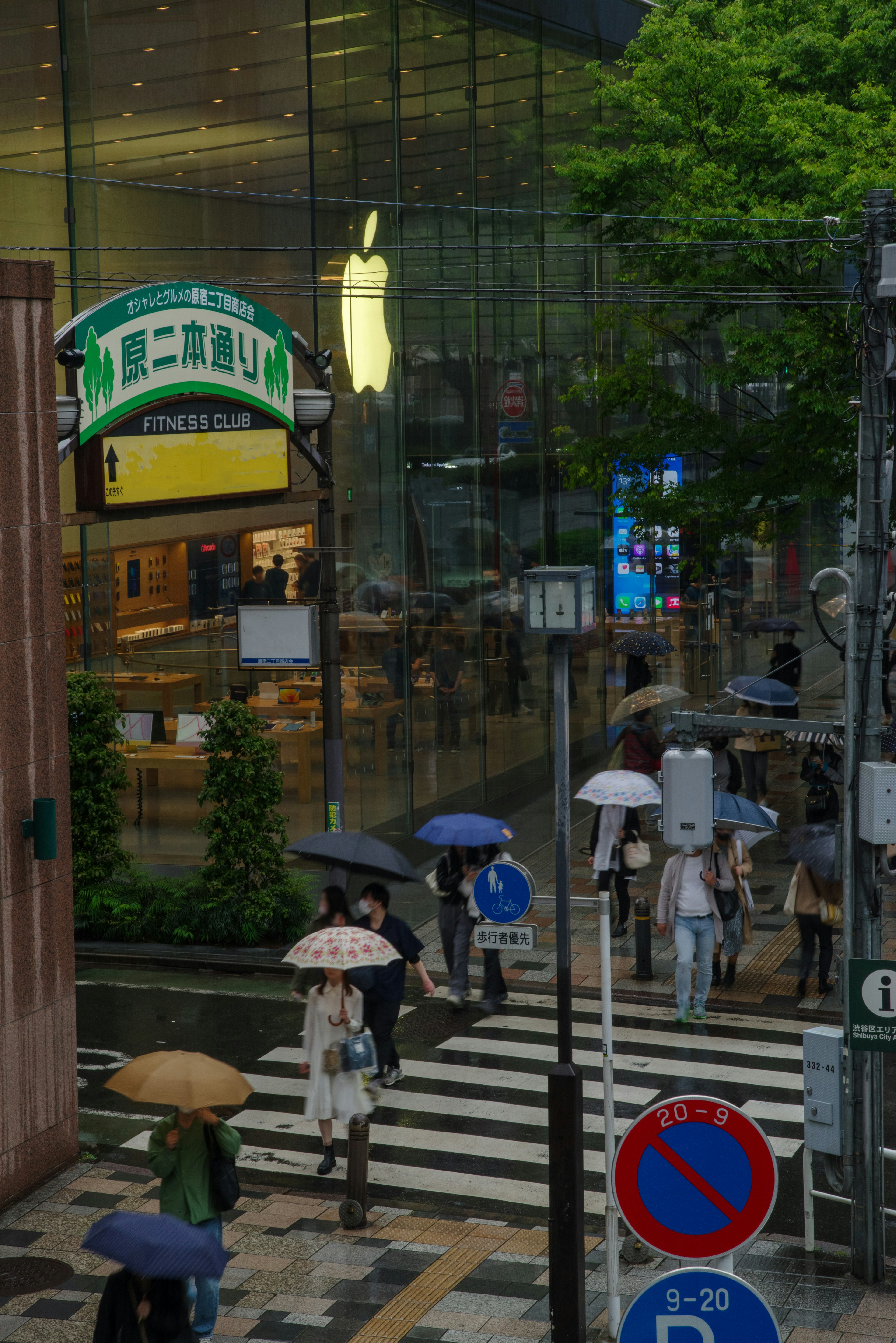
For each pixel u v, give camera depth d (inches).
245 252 1002.1
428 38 1125.1
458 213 1171.3
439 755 1157.1
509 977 820.6
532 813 1272.1
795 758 1408.7
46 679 560.7
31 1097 551.2
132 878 922.7
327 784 823.7
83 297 1004.6
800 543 2039.9
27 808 550.6
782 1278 476.4
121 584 1012.5
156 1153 424.2
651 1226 326.6
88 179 997.2
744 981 799.7
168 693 1017.5
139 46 991.0
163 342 716.7
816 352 1011.9
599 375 1212.5
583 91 1396.4
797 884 768.9
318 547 821.2
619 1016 749.9
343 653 1026.7
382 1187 559.8
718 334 1339.8
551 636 462.6
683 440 1154.7
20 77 995.9
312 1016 568.4
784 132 1020.5
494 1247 502.0
